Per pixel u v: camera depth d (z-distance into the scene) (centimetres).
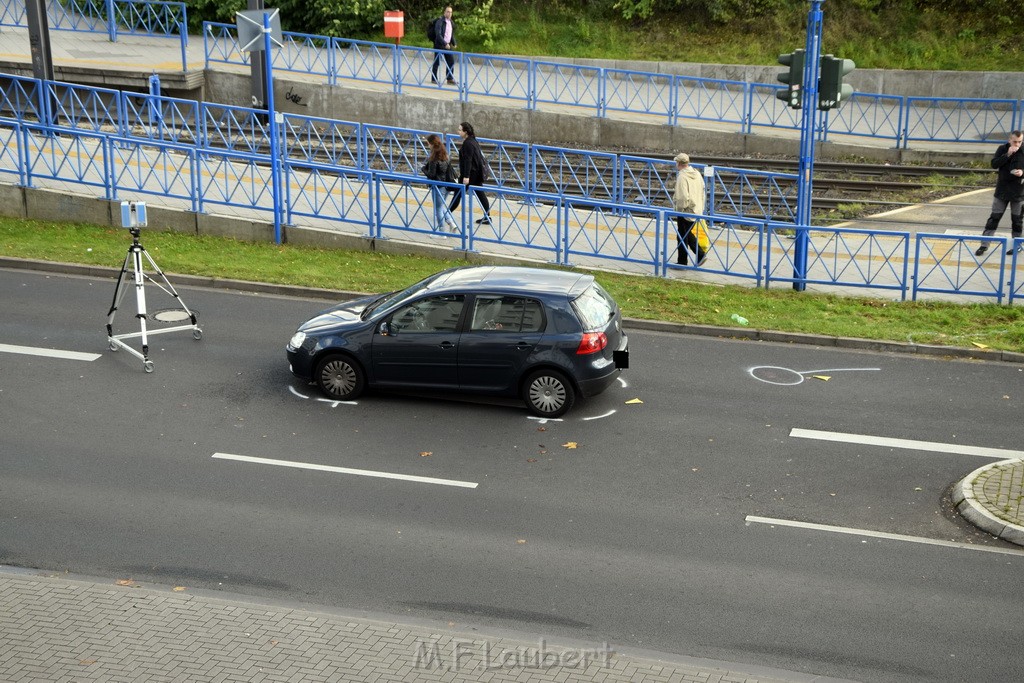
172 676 793
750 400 1388
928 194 2430
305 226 2052
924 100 2988
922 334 1616
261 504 1100
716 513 1091
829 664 840
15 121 2117
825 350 1586
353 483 1148
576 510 1094
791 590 948
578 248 2000
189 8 3688
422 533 1045
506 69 3259
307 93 3005
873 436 1280
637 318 1675
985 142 2742
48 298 1717
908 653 855
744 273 1867
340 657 820
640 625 892
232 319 1655
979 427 1308
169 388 1391
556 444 1249
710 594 941
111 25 3375
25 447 1213
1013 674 828
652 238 2077
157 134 2712
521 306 1316
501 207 2094
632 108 2975
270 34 1930
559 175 2608
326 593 939
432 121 2933
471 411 1343
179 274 1828
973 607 923
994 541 1045
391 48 3438
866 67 3241
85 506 1086
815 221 2264
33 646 829
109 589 915
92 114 2945
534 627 889
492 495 1125
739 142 2769
